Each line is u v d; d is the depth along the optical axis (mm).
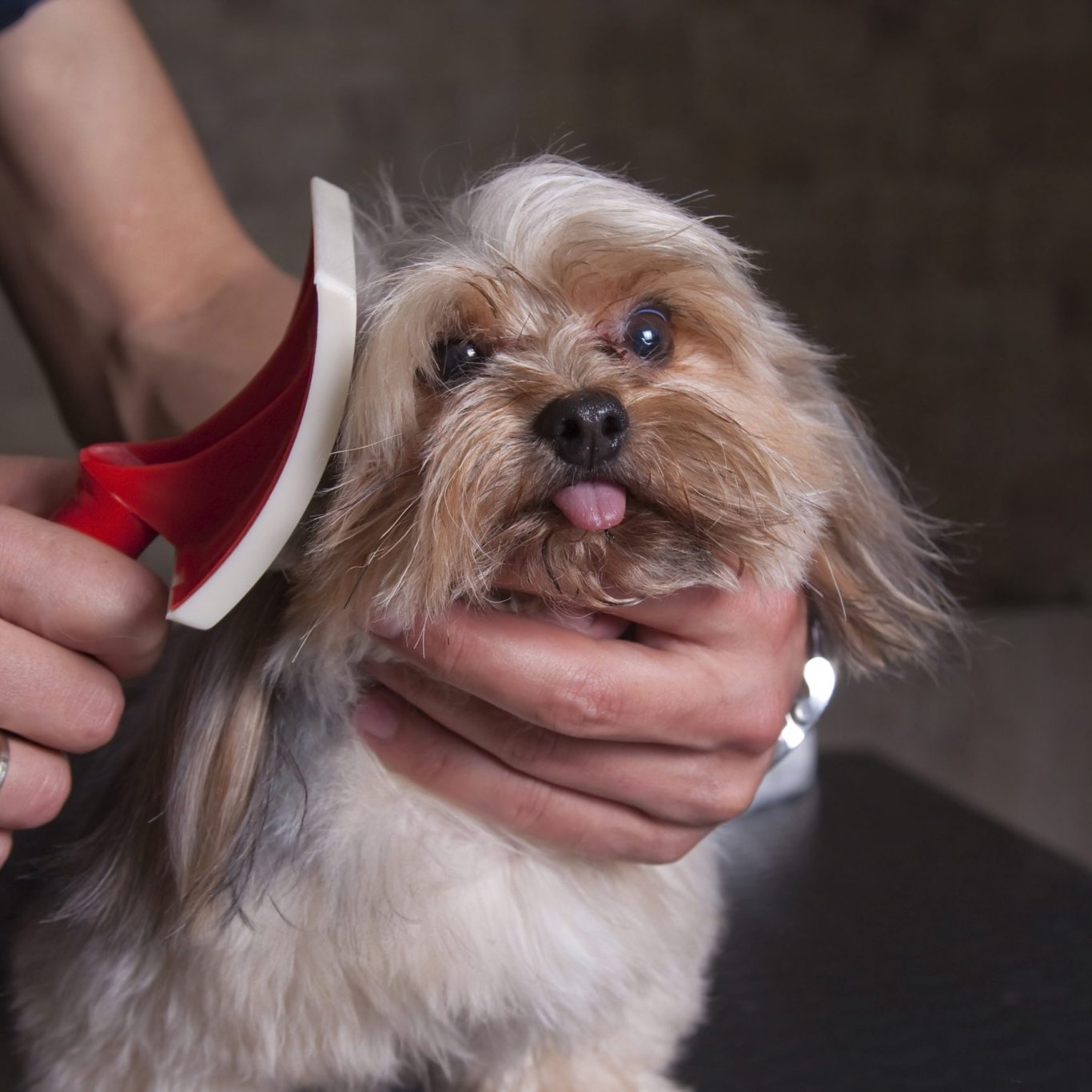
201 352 576
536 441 423
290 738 468
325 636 445
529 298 453
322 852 459
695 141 1291
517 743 460
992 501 1363
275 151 1247
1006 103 1334
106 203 597
